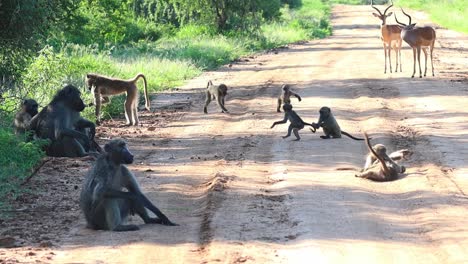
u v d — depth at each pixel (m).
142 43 45.31
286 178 14.23
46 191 13.80
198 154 16.83
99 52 38.62
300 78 30.34
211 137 18.80
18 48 24.59
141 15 55.31
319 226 11.22
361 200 12.62
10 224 11.81
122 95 24.42
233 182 14.02
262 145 17.52
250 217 11.74
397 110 21.91
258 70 34.16
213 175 14.69
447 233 10.80
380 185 13.69
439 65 33.41
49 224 11.76
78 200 13.16
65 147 16.83
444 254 9.96
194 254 10.15
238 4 51.09
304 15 69.50
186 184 14.12
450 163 15.25
